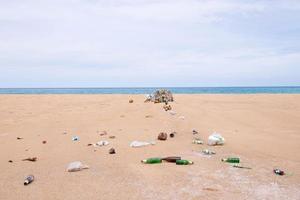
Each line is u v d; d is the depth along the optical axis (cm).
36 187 329
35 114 902
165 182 342
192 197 302
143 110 909
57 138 587
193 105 1032
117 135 608
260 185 336
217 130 659
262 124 739
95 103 1137
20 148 512
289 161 435
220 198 299
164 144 529
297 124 740
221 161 428
